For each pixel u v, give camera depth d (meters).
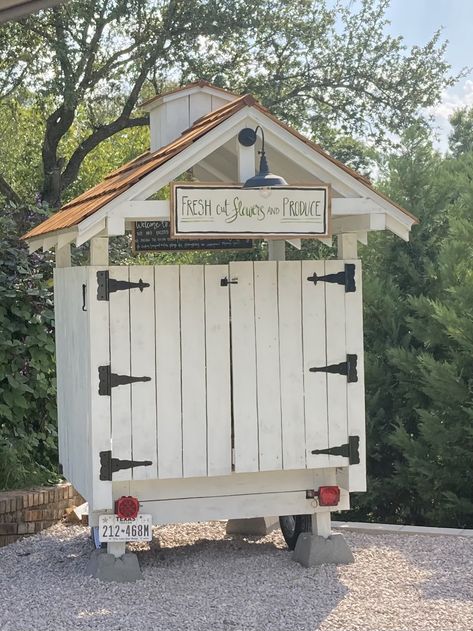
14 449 7.43
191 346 5.26
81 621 4.51
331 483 5.57
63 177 17.97
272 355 5.37
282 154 5.23
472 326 7.86
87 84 17.12
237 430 5.31
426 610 4.62
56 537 6.48
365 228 5.32
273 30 17.73
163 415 5.22
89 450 5.23
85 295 5.28
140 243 6.43
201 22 16.52
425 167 9.22
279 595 4.91
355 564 5.53
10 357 7.82
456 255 8.43
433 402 8.45
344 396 5.47
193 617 4.55
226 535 6.43
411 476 8.25
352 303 5.48
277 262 5.38
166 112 6.20
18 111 21.64
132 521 5.21
